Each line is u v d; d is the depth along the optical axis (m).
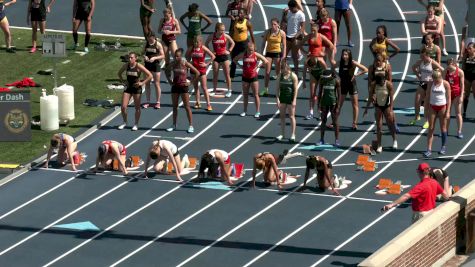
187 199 57.12
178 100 65.75
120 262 51.19
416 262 42.94
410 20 81.06
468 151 61.84
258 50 75.81
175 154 59.56
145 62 67.75
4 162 61.94
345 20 76.25
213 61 69.31
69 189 58.75
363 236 52.78
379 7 83.44
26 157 62.59
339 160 61.03
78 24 77.06
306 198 56.81
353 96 64.00
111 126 66.50
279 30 68.75
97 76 73.62
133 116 67.62
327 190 57.53
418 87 65.12
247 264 50.47
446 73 62.59
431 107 60.56
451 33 78.69
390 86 61.03
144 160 61.94
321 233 53.19
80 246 52.84
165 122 66.69
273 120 66.56
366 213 55.03
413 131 64.50
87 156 62.59
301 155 61.59
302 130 65.00
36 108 69.19
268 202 56.50
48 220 55.53
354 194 57.12
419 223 43.66
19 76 73.62
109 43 78.62
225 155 58.78
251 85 66.38
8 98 64.25
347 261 50.44
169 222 54.81
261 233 53.41
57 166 61.38
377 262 40.69
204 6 84.12
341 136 64.06
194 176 59.66
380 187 57.69
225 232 53.59
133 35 80.12
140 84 65.06
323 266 49.97
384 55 61.19
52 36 67.19
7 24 77.06
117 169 60.62
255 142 63.69
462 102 63.62
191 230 53.97
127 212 56.03
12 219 55.75
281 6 83.88
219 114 67.50
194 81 67.12
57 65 75.31
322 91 62.06
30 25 82.25
